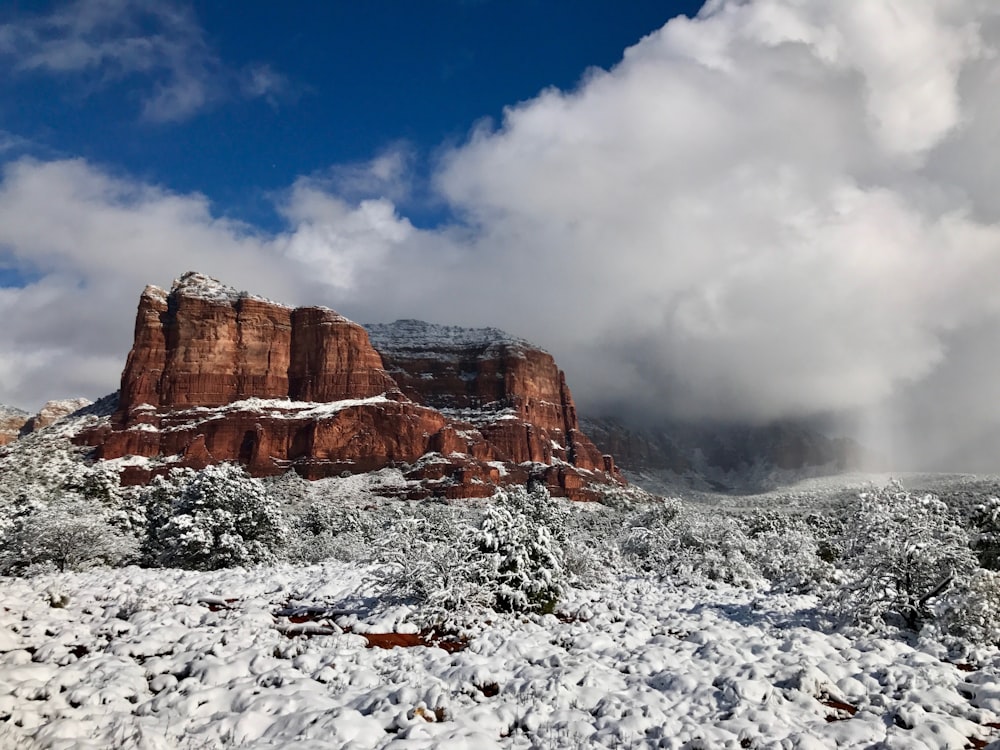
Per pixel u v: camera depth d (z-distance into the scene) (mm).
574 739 7531
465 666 10148
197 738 7578
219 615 14680
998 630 11656
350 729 7504
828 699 9117
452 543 16391
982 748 7344
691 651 11602
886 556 13734
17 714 8031
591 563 21672
